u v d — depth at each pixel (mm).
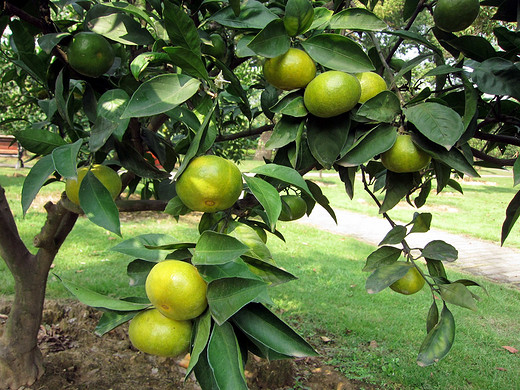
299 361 3904
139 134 1634
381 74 1859
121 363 3410
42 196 9664
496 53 1533
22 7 1558
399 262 1472
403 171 1316
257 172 1197
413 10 1929
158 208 2174
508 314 5301
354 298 5445
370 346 4262
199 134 1089
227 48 1858
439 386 3658
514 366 4051
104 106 1339
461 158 1233
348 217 11781
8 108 5266
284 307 5027
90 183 1295
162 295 968
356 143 1257
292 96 1326
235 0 1393
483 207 14117
